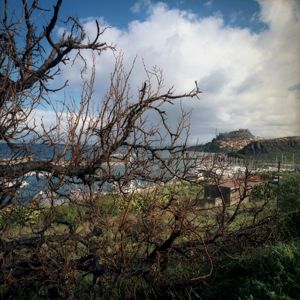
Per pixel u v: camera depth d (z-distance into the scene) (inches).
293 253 241.1
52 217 178.5
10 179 160.1
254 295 208.4
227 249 263.0
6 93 152.9
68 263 173.2
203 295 248.5
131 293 213.8
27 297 193.2
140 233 204.4
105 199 200.8
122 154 193.0
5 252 172.1
